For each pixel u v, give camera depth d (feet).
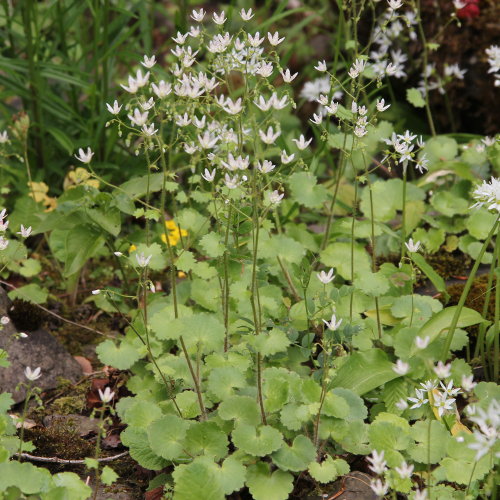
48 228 5.82
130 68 6.78
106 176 6.65
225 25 6.48
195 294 5.70
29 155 6.72
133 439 5.05
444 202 6.35
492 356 5.61
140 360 5.62
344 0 5.97
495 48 6.40
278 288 5.66
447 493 4.90
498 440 4.94
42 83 6.63
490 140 6.31
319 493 5.01
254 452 4.90
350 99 6.30
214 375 5.13
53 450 5.31
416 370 5.30
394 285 5.77
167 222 6.21
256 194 4.97
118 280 6.38
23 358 5.61
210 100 5.14
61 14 6.78
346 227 5.87
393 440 4.97
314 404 5.00
